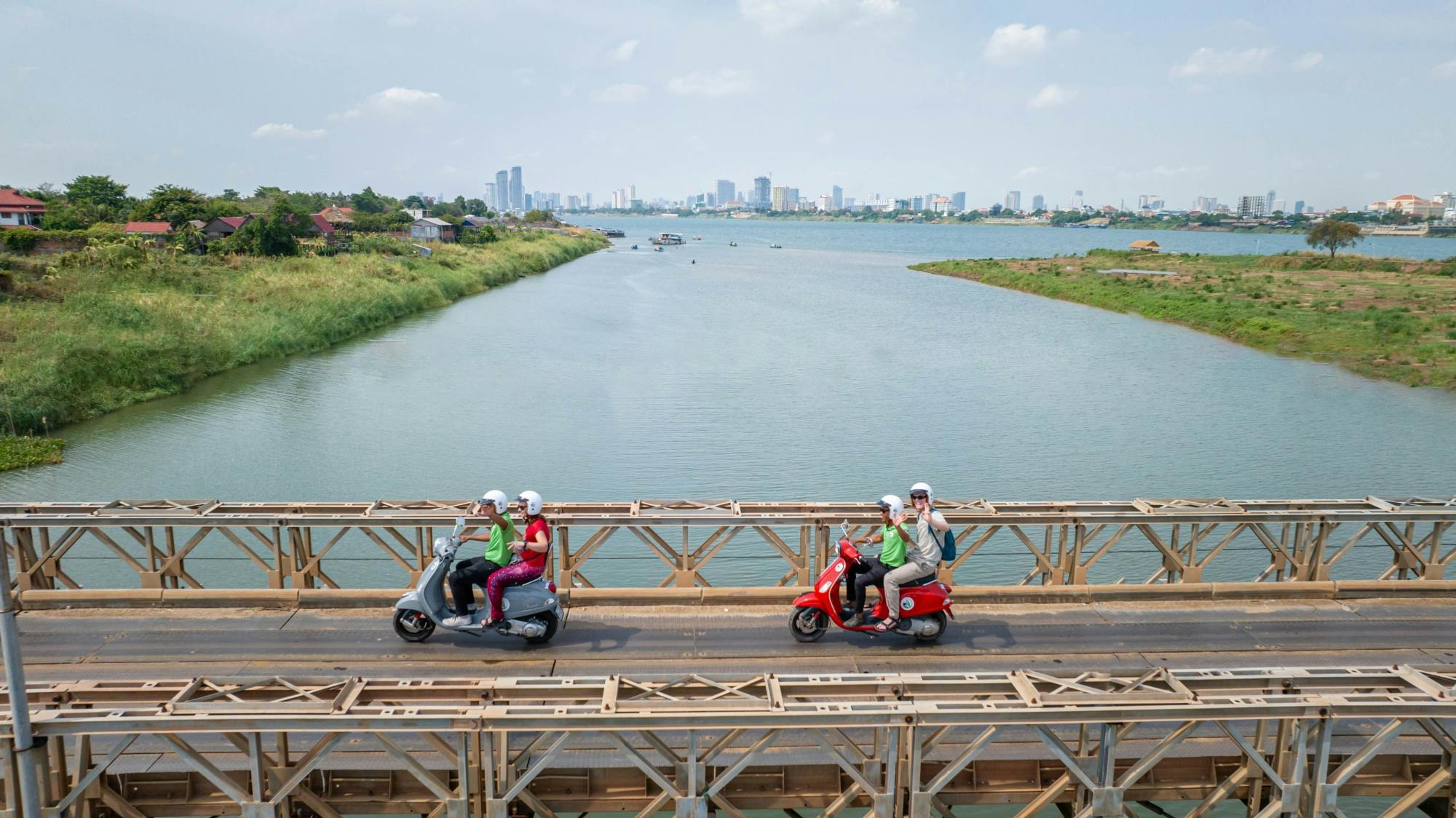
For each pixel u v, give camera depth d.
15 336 36.47
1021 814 8.19
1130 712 7.23
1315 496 23.77
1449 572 18.64
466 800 7.30
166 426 31.02
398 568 19.27
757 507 12.00
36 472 25.62
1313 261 109.62
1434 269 103.00
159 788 8.12
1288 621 11.31
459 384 38.47
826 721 7.10
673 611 11.42
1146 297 72.12
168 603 11.27
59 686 7.30
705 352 47.88
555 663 9.98
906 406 34.81
